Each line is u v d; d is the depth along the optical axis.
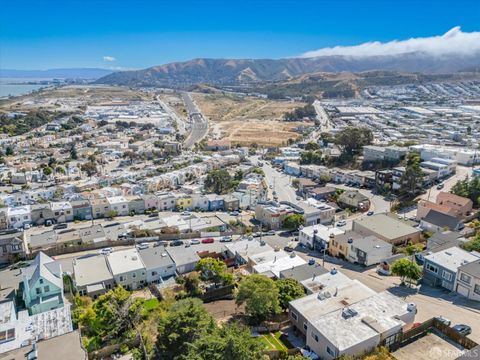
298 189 112.50
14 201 100.00
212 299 49.22
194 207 96.75
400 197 96.25
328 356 33.38
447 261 50.19
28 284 47.97
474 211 79.69
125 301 44.22
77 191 110.81
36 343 33.62
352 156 131.25
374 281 52.66
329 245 65.00
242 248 63.88
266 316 41.50
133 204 93.12
